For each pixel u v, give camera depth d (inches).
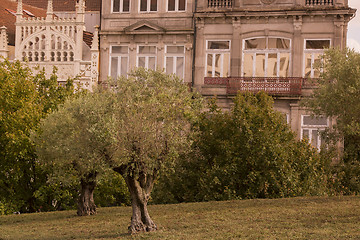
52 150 1158.3
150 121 953.5
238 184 1450.5
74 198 1567.4
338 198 1300.4
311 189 1451.8
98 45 1916.8
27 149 1465.3
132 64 1895.9
